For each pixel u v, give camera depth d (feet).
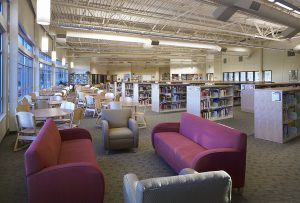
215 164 10.10
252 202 10.03
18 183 11.59
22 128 16.83
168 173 12.96
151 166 13.94
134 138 16.51
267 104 20.02
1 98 21.06
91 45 57.93
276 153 16.65
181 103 39.11
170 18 31.27
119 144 16.16
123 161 14.76
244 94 38.09
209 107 30.14
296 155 16.21
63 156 11.08
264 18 22.90
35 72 37.86
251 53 62.59
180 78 87.61
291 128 20.65
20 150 16.67
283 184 11.75
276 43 56.39
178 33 42.11
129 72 97.76
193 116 14.78
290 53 53.62
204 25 35.83
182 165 11.13
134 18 32.86
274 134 19.65
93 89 45.60
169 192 5.49
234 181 10.47
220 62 74.28
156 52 65.10
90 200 8.61
